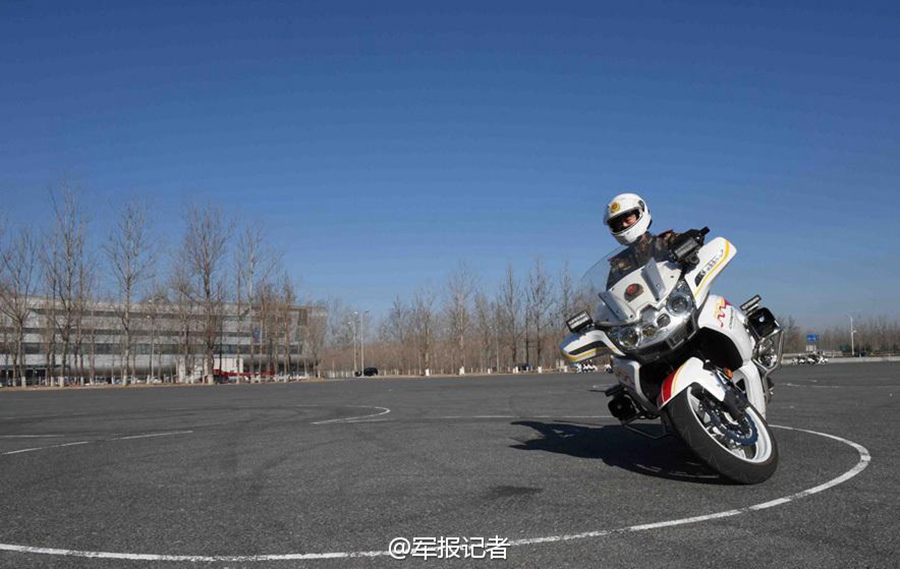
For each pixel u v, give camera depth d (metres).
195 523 3.90
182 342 53.88
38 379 61.56
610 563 2.98
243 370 75.62
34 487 5.17
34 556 3.33
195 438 8.26
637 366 4.93
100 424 10.95
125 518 4.07
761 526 3.48
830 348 103.12
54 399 21.69
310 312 64.50
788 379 21.22
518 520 3.77
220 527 3.80
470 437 7.46
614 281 5.21
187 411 13.77
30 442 8.39
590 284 5.48
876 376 23.12
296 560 3.16
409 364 71.25
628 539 3.33
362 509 4.13
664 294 4.84
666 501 4.11
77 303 43.47
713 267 5.01
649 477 4.89
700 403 4.62
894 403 10.86
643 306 4.85
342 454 6.43
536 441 6.97
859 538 3.25
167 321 54.22
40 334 57.81
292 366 78.00
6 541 3.62
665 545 3.21
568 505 4.09
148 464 6.18
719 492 4.31
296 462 6.04
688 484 4.59
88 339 59.31
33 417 13.03
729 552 3.08
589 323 5.33
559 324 64.06
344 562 3.12
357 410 12.55
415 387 24.38
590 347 5.23
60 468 6.09
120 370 73.12
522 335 64.88
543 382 26.30
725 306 5.13
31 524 3.99
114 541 3.57
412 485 4.81
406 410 12.09
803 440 6.46
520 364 66.38
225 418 11.52
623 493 4.37
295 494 4.63
